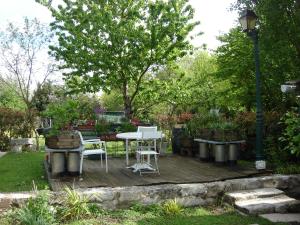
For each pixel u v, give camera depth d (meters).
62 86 12.57
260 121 5.95
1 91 15.73
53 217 4.15
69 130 5.71
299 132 4.52
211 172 5.81
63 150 5.36
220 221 4.24
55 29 10.51
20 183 5.51
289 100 7.46
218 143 6.36
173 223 4.17
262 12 7.09
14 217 4.16
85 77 10.59
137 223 4.16
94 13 9.90
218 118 7.63
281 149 6.39
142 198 4.71
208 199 4.95
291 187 5.40
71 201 4.38
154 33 9.72
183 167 6.33
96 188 4.81
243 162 6.85
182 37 10.04
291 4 6.93
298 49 7.15
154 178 5.40
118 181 5.20
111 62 10.10
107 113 9.92
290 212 4.62
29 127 10.66
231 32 8.55
